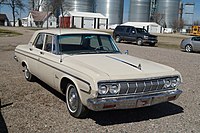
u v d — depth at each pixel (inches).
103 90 156.0
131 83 163.5
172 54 659.4
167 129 169.6
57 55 203.6
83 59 189.2
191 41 770.2
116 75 161.5
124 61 192.4
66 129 162.1
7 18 3661.4
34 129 159.8
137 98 165.0
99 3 3978.8
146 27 3398.1
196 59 571.8
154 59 526.0
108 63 182.5
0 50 550.0
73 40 216.7
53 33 219.5
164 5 3971.5
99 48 224.5
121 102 159.9
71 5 3683.6
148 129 168.2
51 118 178.4
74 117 182.1
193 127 174.6
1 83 264.8
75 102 179.9
